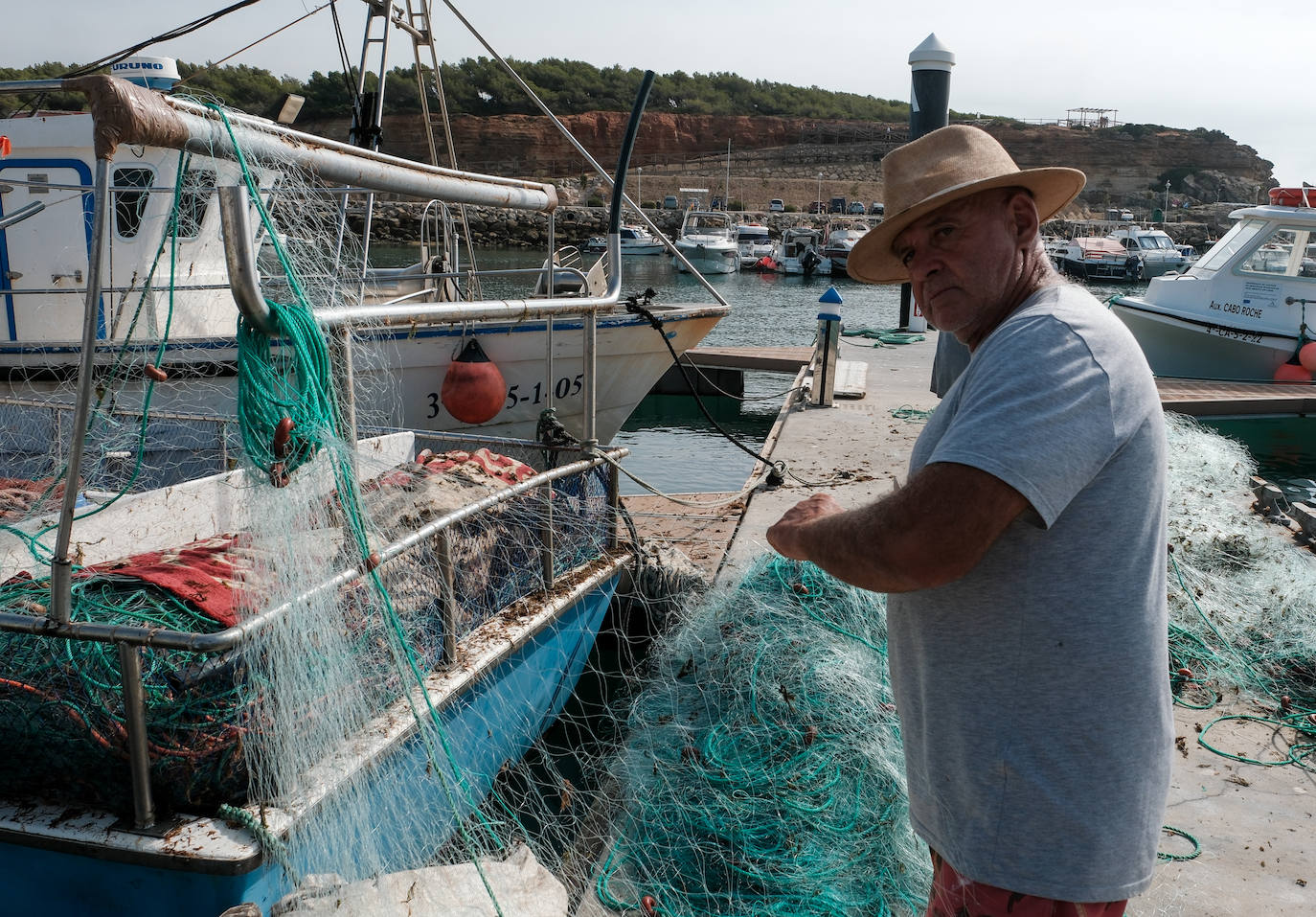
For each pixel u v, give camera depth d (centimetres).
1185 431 873
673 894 305
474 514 347
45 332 725
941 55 1596
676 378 1603
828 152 9775
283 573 242
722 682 406
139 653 234
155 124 204
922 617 172
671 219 6906
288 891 248
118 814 246
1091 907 161
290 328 219
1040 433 147
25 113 776
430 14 884
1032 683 159
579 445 455
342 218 669
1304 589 498
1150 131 10662
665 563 568
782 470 796
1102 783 159
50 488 419
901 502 156
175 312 707
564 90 10731
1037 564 157
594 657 511
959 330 182
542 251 6209
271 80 6178
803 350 1645
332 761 264
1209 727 402
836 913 288
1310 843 321
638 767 369
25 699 244
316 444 228
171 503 388
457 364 720
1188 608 484
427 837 304
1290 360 1420
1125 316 1516
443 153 9481
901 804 314
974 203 171
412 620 318
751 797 334
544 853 338
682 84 11912
